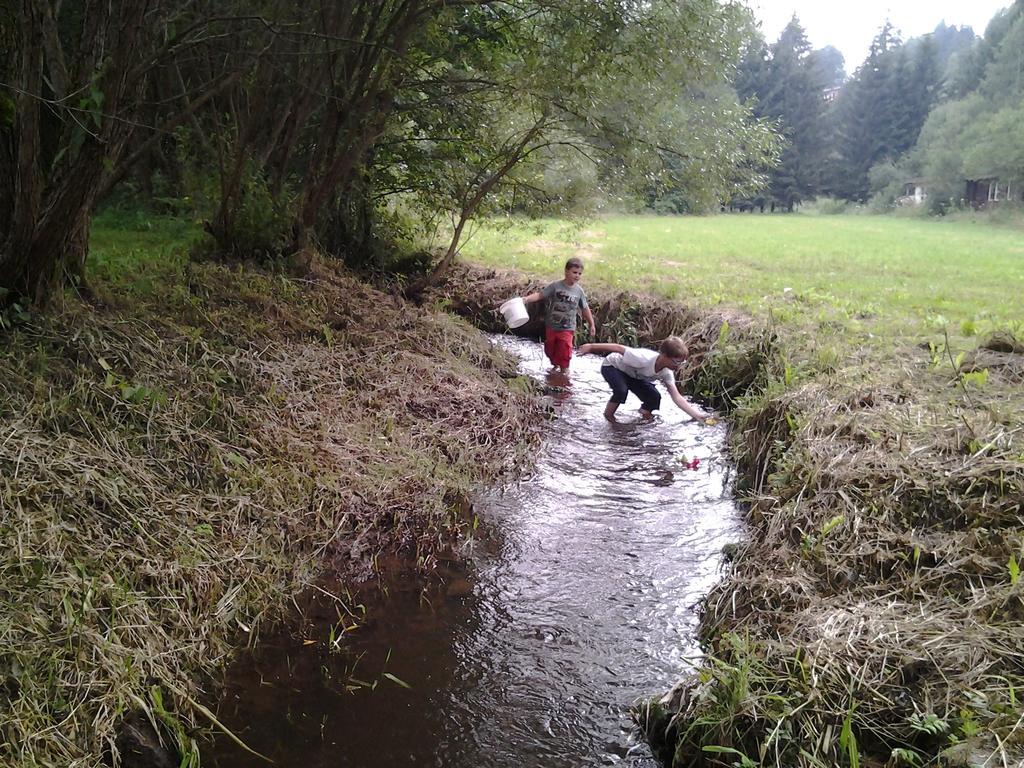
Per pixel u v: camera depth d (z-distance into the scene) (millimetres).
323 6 7316
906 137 68688
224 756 3078
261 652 3760
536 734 3273
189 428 4707
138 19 4660
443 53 9195
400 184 11914
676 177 9555
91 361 4699
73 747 2750
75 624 3088
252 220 8484
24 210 4637
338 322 7473
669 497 5801
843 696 2840
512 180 10891
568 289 8828
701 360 8750
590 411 7871
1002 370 5988
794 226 31953
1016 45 59625
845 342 7508
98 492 3832
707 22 8273
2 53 4770
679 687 3295
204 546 4027
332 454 5316
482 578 4562
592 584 4512
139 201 11805
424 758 3115
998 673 2760
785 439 5727
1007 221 41812
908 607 3266
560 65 8141
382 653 3811
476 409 6797
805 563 3891
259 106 7863
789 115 61906
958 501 3811
